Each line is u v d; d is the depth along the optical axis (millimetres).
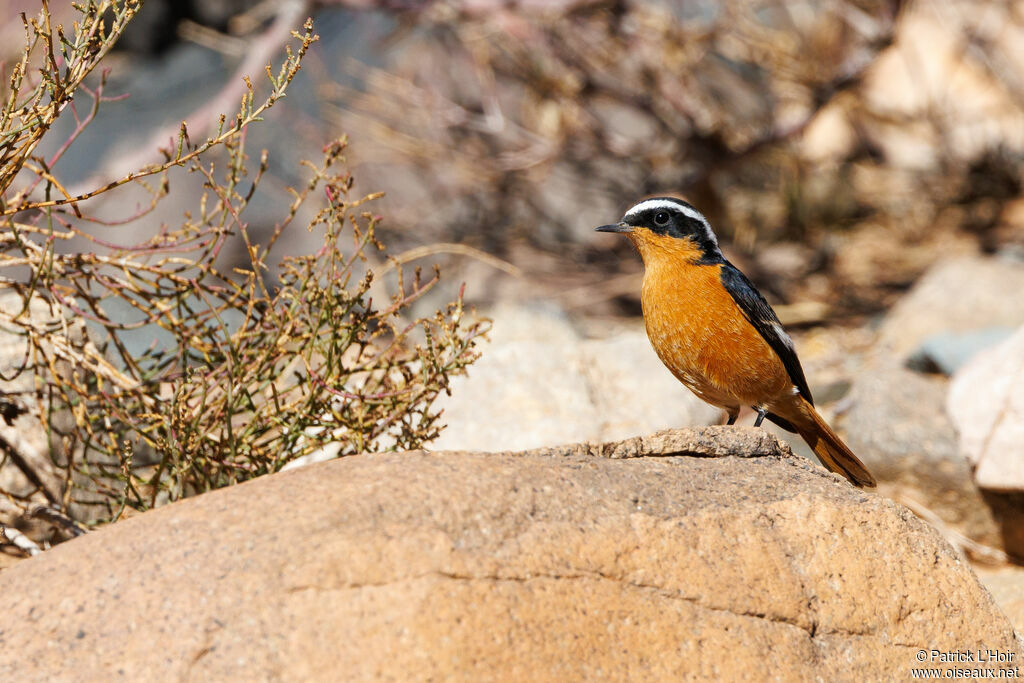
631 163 22656
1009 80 24516
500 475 6531
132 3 8508
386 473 6426
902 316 17906
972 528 12891
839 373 17031
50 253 8750
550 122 21828
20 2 16938
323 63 23531
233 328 12133
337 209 9242
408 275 20312
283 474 6641
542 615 5926
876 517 7125
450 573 5871
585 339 17906
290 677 5449
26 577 5984
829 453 11008
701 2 22781
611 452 7836
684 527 6602
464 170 21984
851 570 6836
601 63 20984
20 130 8188
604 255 22516
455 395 12883
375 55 23422
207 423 9391
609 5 19609
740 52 21594
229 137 8891
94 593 5797
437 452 6801
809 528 6930
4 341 10023
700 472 7230
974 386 13383
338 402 9758
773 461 7848
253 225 20000
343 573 5773
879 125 24953
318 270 9969
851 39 21047
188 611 5652
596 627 6016
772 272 21797
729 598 6402
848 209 23453
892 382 14281
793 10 22062
